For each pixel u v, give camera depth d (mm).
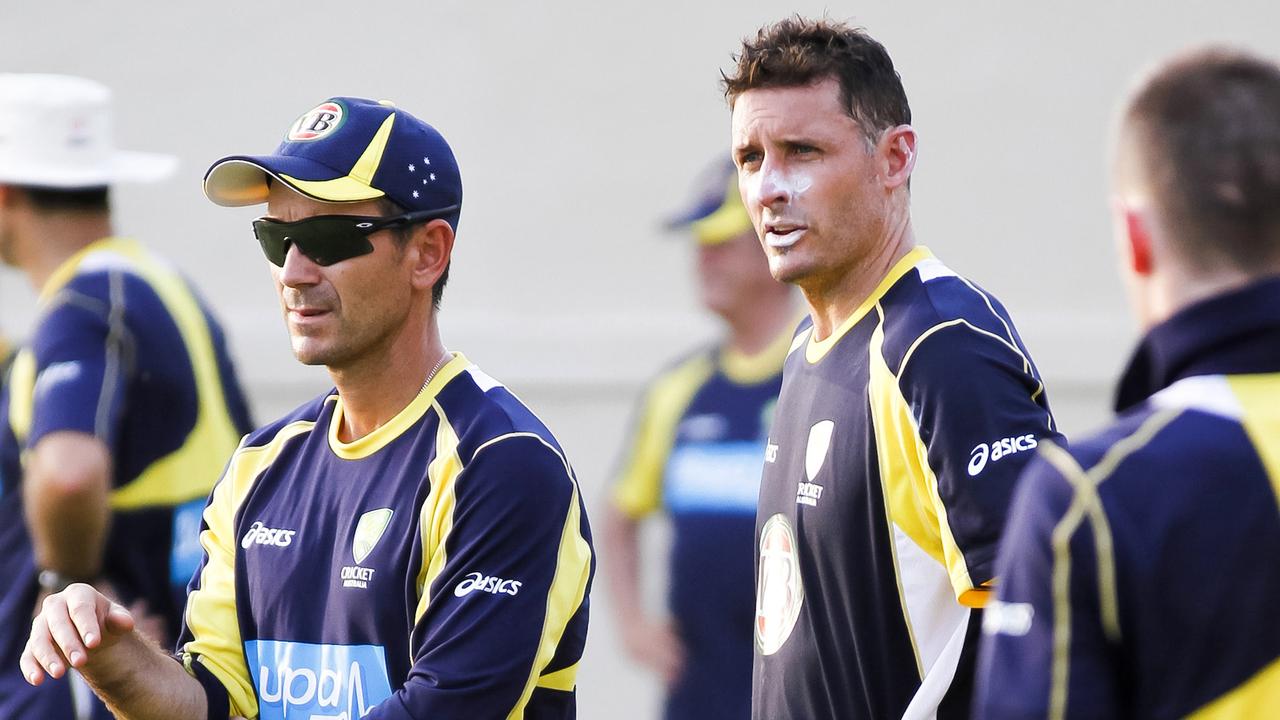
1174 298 5887
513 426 8914
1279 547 5559
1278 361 5746
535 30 23000
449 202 9273
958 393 8539
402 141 9125
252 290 23141
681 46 22875
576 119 22953
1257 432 5660
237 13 23297
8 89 14836
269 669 9281
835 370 9438
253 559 9422
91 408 13570
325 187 8820
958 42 22672
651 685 21438
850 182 9344
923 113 22703
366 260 8930
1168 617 5527
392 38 23188
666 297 22781
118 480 14016
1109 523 5578
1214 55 5938
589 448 22672
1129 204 5980
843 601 9180
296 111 23328
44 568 13703
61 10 23375
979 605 8445
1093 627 5578
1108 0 22469
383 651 8836
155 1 23328
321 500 9266
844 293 9539
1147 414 5820
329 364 9086
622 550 17594
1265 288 5738
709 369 17219
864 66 9422
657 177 22906
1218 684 5508
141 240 23203
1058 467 5777
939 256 22781
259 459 9734
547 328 22797
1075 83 22562
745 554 16391
